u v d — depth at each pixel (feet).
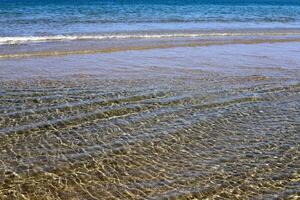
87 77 52.54
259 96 45.91
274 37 94.22
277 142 33.71
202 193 25.67
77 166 28.78
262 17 143.13
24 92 44.83
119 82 50.29
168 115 39.06
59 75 53.31
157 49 74.23
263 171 28.68
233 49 76.79
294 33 102.78
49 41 77.56
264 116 39.63
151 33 91.86
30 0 186.80
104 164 29.25
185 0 225.56
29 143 32.04
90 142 32.76
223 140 33.86
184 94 45.68
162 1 211.20
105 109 40.04
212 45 80.33
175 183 26.86
